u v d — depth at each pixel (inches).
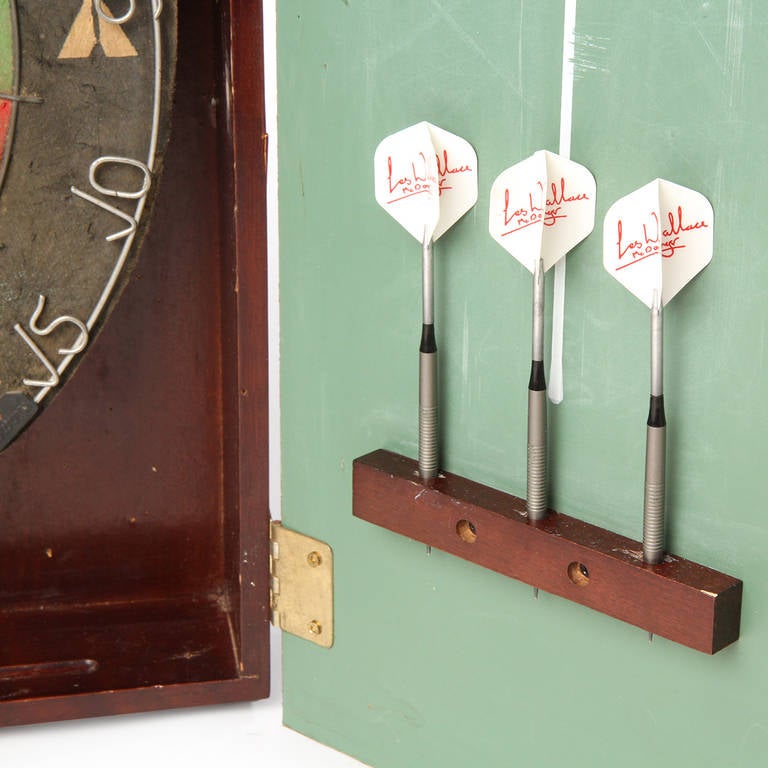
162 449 41.1
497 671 35.3
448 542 34.4
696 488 31.8
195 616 41.3
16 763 37.9
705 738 32.5
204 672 39.4
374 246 35.3
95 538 41.4
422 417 34.6
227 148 38.0
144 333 40.4
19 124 35.3
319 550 37.7
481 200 33.5
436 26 33.5
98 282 36.3
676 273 31.2
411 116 34.2
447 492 34.4
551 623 34.2
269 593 38.8
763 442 31.1
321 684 38.4
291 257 36.7
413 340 35.2
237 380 37.9
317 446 37.3
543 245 32.4
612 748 33.8
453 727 36.3
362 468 35.4
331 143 35.5
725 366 31.2
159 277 40.2
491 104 33.0
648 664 33.0
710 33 30.4
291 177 36.3
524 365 33.6
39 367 36.5
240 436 38.0
